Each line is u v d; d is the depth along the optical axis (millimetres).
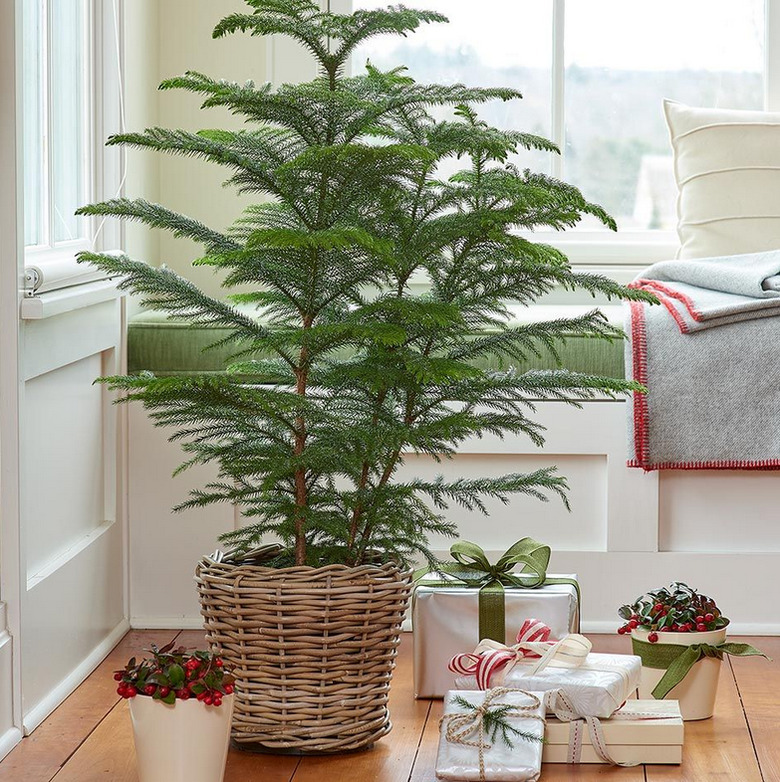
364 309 2143
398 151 1967
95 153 2908
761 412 2920
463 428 2283
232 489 2314
